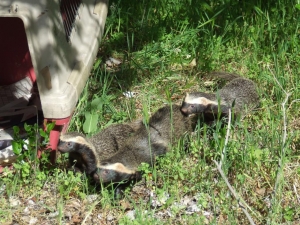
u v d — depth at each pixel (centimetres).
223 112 420
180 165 384
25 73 455
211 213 368
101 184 371
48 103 377
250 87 439
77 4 436
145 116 393
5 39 447
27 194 378
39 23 368
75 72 398
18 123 422
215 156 392
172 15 507
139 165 389
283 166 376
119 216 367
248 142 394
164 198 375
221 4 500
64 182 376
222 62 473
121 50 491
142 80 462
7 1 365
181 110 415
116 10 507
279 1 489
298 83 441
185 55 482
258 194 377
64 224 364
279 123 415
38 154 386
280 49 466
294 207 368
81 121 422
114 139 404
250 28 487
